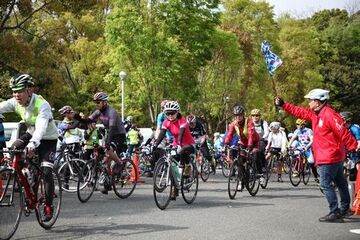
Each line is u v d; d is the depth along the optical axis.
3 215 6.29
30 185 6.77
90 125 13.01
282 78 52.44
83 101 42.34
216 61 42.94
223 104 44.34
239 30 47.34
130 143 19.23
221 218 8.34
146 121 42.66
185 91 35.97
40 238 6.62
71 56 40.53
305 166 15.66
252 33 48.47
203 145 14.94
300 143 16.22
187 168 10.10
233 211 9.17
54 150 7.23
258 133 12.55
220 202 10.55
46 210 7.06
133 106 38.34
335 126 8.10
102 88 41.25
